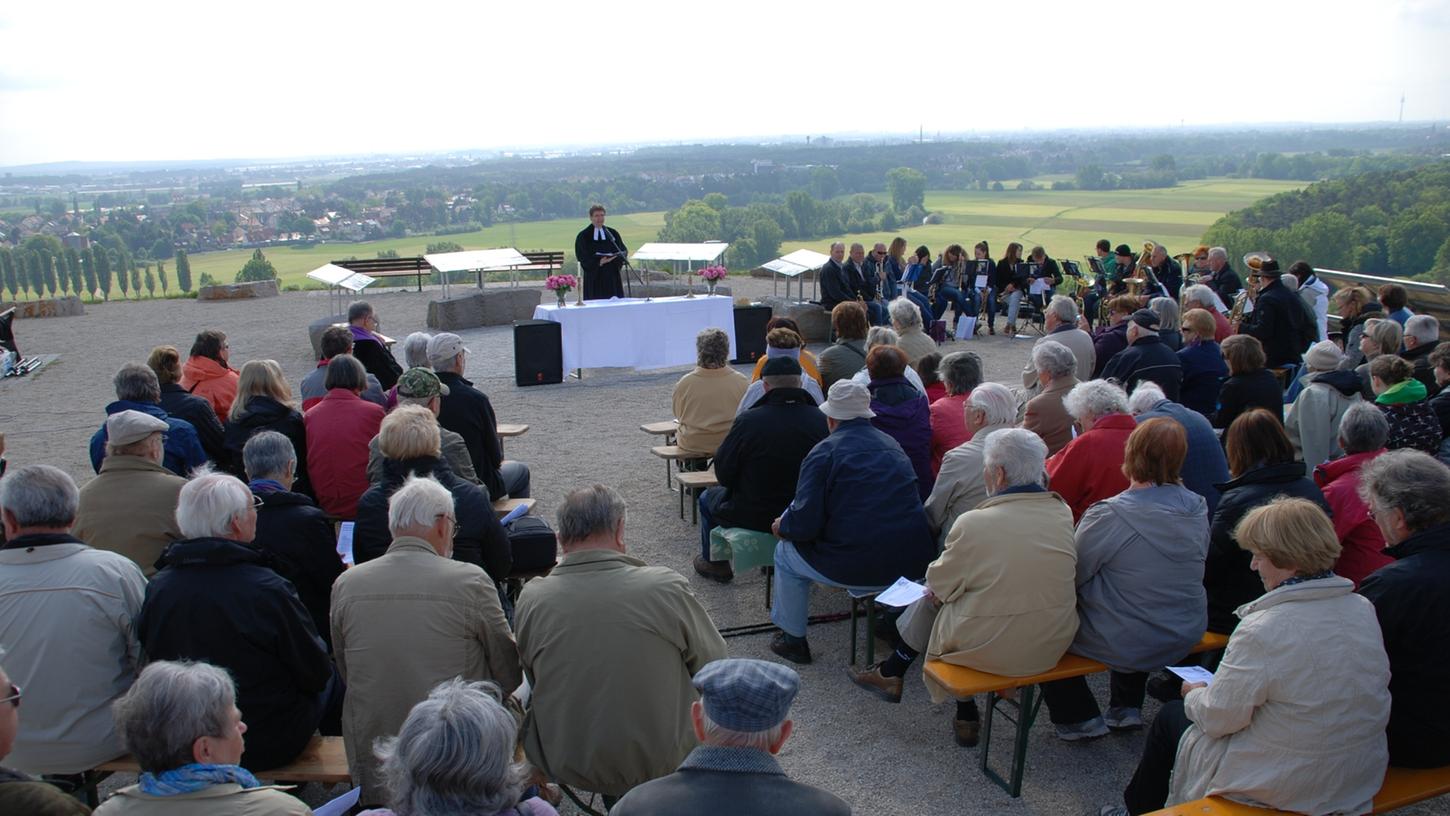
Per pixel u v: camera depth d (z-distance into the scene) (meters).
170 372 6.15
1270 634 2.98
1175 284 13.70
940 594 4.01
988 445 4.06
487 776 2.13
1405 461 3.33
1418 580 3.21
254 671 3.33
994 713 4.56
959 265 14.82
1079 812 3.82
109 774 4.21
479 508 4.16
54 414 10.59
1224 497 4.13
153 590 3.31
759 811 2.13
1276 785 2.97
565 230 101.81
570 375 12.16
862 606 5.67
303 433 5.72
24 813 2.24
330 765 3.51
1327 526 3.00
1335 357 6.46
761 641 5.25
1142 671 3.98
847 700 4.66
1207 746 3.18
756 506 5.36
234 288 19.44
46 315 17.39
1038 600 3.82
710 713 2.26
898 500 4.66
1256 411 4.13
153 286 101.19
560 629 3.23
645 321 11.94
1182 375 7.41
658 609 3.28
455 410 5.61
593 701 3.21
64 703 3.32
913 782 4.01
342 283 14.49
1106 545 3.97
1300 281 11.38
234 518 3.37
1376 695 2.96
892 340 7.03
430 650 3.24
